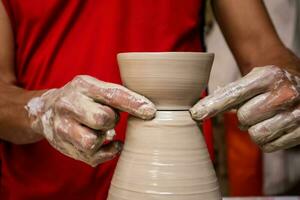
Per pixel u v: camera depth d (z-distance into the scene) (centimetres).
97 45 114
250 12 124
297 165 225
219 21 131
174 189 77
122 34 114
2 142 118
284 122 84
